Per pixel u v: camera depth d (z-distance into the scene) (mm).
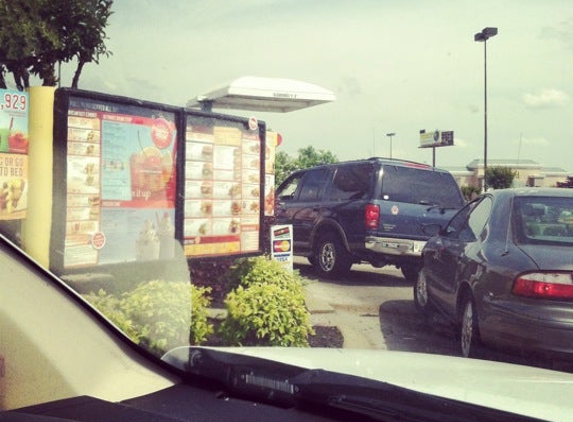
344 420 1336
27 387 1290
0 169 4859
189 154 6180
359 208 9984
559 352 4414
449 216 10398
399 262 9961
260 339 4168
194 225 6207
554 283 4496
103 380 1381
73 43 7215
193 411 1318
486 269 5098
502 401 1532
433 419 1303
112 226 5398
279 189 12438
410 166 10328
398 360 2107
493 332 4836
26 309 1316
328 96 10062
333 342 5715
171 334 2375
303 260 13086
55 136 5055
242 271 5184
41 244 4852
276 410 1364
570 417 1416
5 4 7246
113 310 2498
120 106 5547
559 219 5250
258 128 6934
